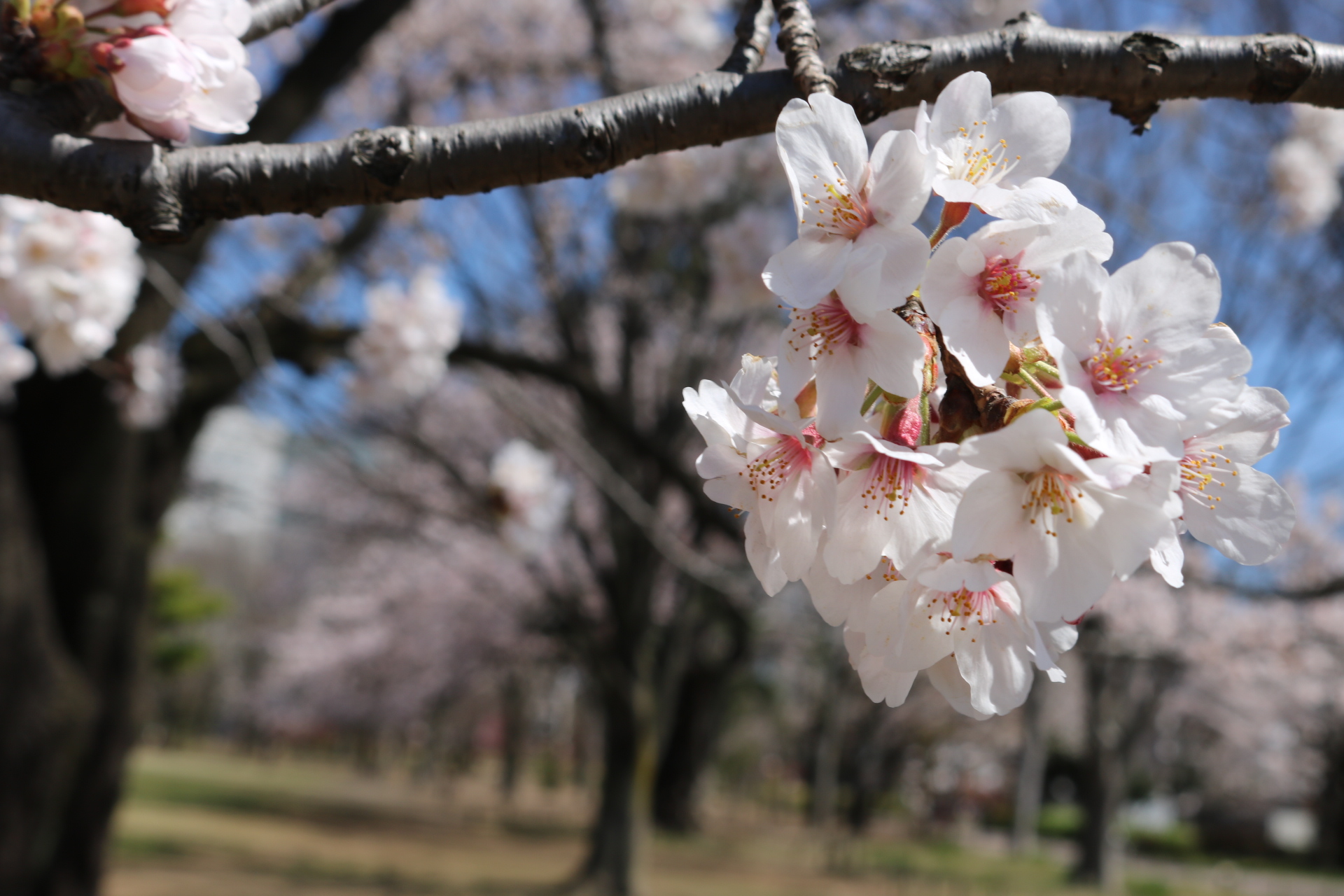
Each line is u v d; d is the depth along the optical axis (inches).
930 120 37.5
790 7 45.5
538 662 739.4
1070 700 928.9
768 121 45.2
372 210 285.4
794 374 36.0
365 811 845.8
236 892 397.7
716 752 1302.9
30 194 44.5
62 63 45.2
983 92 37.7
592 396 272.1
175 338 250.5
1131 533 33.2
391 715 1020.5
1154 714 689.0
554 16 362.0
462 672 774.5
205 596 1074.1
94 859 227.9
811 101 36.2
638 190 229.3
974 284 34.9
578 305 417.1
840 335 35.8
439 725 1214.9
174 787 866.1
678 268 410.9
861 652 38.4
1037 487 33.6
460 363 267.1
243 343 247.0
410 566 681.0
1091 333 34.0
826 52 237.8
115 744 232.7
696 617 492.7
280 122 221.0
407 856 572.1
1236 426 36.9
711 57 327.9
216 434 474.0
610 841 459.2
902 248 34.2
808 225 35.4
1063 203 34.7
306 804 863.1
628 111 44.8
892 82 44.8
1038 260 35.1
